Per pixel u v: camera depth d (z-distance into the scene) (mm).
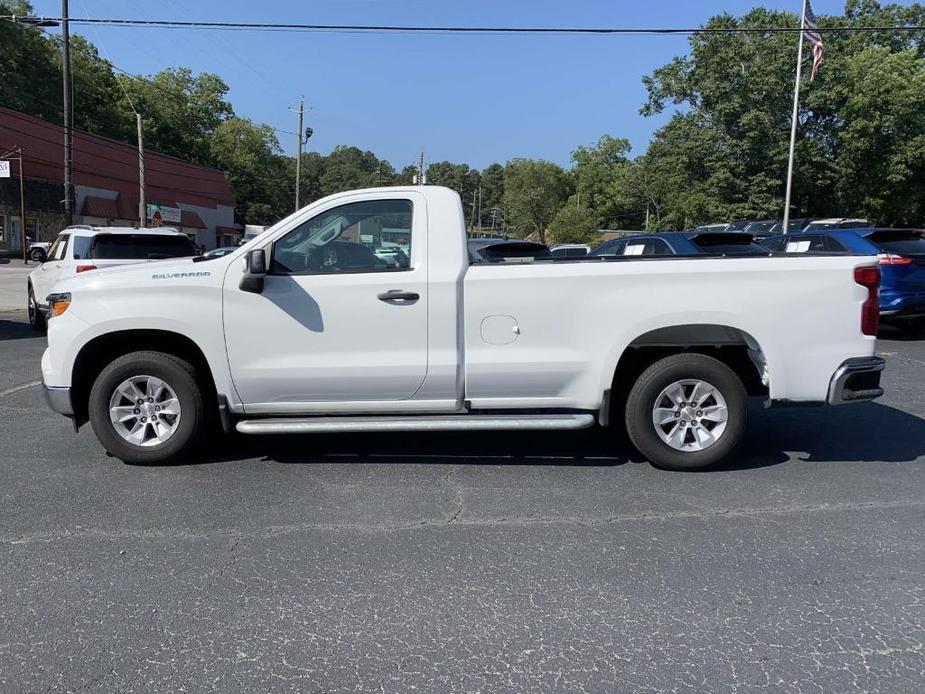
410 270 4996
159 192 52438
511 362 5016
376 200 5078
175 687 2752
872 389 5078
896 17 45969
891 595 3453
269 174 85500
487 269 4996
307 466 5332
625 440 6004
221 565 3746
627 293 4977
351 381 5059
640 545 3998
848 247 11766
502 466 5344
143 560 3795
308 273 5039
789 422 6664
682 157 40031
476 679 2809
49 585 3523
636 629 3158
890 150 38531
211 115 76812
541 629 3158
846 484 4973
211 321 5008
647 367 5172
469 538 4086
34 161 42719
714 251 10656
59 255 12109
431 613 3289
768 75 36969
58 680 2789
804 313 4973
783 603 3377
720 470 5266
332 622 3211
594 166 98750
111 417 5211
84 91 54719
